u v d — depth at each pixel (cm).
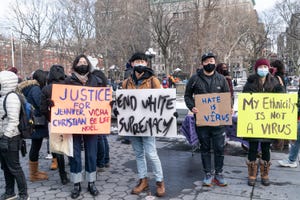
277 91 446
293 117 432
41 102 426
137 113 421
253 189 439
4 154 386
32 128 401
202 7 3222
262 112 440
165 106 411
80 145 424
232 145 697
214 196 416
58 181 484
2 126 381
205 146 448
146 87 426
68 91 412
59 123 405
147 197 415
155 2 3438
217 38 3794
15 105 376
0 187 466
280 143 637
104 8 3700
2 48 5622
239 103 446
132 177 496
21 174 396
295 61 5872
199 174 507
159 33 3412
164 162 574
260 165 460
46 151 678
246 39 5634
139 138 429
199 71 450
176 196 417
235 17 4634
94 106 422
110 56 4081
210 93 434
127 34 3694
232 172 514
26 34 4512
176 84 2633
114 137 797
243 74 6212
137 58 429
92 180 428
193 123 598
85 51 3722
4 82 380
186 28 3375
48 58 4881
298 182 466
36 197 422
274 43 6028
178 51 4450
